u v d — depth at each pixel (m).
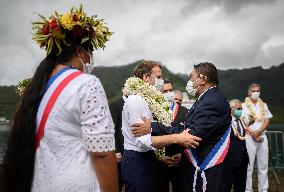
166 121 3.74
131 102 3.65
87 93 2.00
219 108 3.45
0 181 2.02
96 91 2.03
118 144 4.95
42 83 2.06
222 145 3.46
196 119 3.42
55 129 1.99
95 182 2.03
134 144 3.75
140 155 3.71
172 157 3.69
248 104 7.48
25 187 2.01
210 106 3.43
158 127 3.59
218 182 3.44
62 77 2.04
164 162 3.70
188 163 3.52
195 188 3.46
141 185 3.66
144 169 3.68
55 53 2.14
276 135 10.39
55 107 2.00
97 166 1.98
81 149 2.02
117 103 5.00
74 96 1.99
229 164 3.60
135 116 3.62
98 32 2.21
